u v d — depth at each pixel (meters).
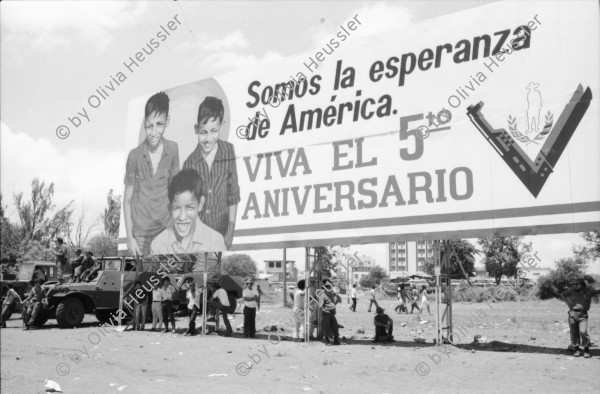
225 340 15.20
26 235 40.84
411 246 102.81
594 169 10.63
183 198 18.14
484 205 11.86
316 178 14.82
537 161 11.28
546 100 11.36
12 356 12.36
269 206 15.77
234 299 23.42
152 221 19.02
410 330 17.88
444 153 12.59
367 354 11.91
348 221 13.98
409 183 13.04
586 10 11.12
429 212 12.62
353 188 14.02
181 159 18.50
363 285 89.25
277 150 15.83
